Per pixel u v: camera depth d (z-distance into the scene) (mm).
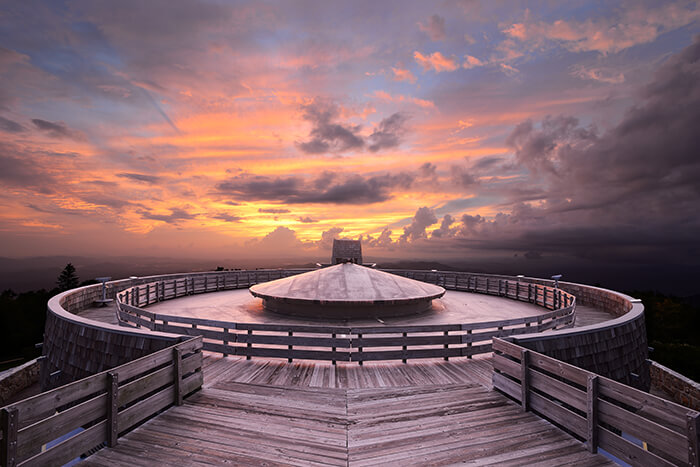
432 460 4449
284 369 7879
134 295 15562
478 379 7391
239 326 8586
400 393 6574
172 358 5973
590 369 8047
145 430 5160
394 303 13930
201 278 21859
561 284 18969
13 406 3574
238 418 5551
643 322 10609
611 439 4461
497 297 20641
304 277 16391
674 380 13625
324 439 4945
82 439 4348
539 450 4699
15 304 51906
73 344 9047
